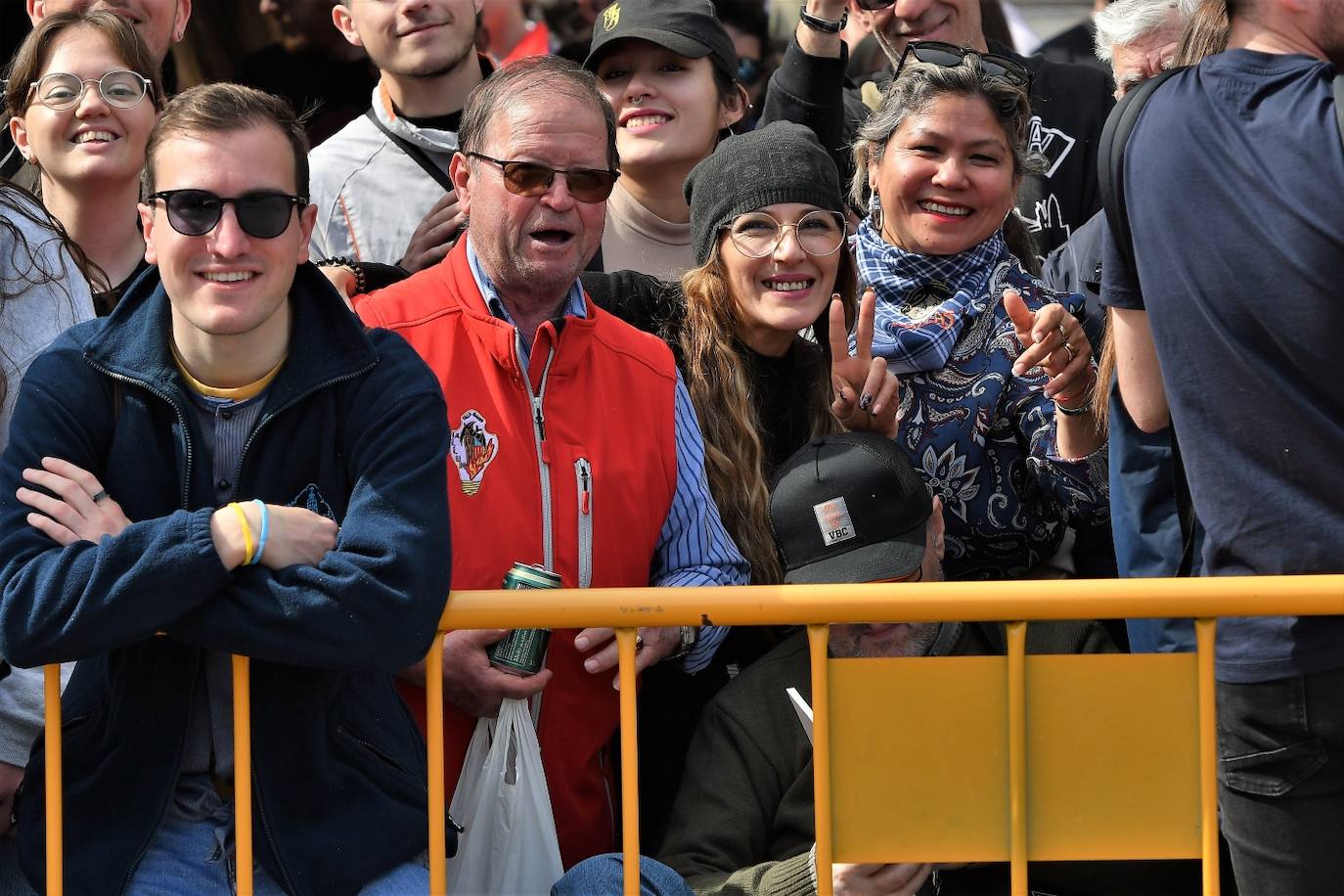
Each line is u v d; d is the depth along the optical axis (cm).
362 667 549
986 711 589
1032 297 866
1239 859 612
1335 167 557
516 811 679
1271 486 576
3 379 634
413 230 1020
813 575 715
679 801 738
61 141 828
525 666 685
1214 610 573
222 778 589
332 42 1267
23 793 597
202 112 556
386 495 562
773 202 814
